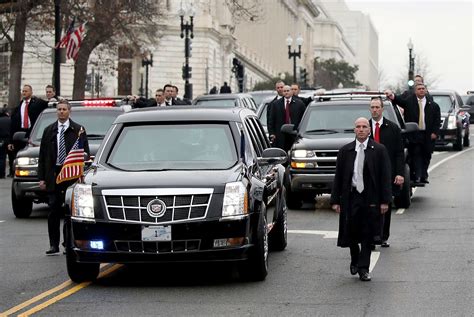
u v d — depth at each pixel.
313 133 47.84
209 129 30.52
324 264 31.62
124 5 111.38
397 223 41.75
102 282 28.78
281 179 34.19
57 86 86.69
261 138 33.31
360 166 28.70
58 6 87.06
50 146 34.34
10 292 27.50
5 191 61.22
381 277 29.14
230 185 27.28
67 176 33.88
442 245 35.44
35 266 32.09
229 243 27.02
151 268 31.27
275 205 32.62
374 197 28.66
